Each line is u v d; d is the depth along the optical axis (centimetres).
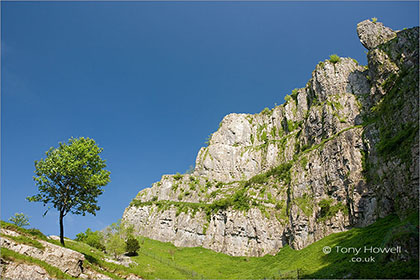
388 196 5859
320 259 5634
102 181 4666
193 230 11162
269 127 15112
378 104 7938
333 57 11031
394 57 8162
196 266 8331
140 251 8862
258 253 8844
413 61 7362
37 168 4456
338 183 7369
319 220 7269
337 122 8962
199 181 14025
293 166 9112
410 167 5175
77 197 4497
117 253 7169
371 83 8825
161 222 12181
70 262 4100
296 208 8062
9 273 3428
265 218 9419
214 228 10694
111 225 9056
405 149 5491
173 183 14412
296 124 12988
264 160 13400
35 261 3744
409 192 5088
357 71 10175
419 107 5600
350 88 9925
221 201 11131
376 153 6756
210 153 15312
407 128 5853
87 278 4197
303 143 10750
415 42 7794
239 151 14938
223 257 9169
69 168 4391
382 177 6138
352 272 4172
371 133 7194
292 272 5566
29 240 4025
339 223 6831
